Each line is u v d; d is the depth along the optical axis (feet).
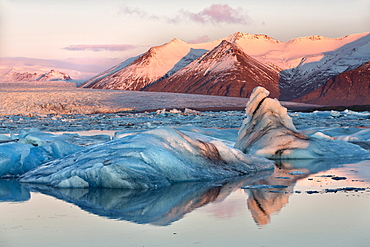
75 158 32.94
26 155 36.29
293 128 47.80
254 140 46.03
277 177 33.04
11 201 25.38
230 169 34.73
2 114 210.18
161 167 30.99
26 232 18.74
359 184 29.45
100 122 134.31
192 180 31.86
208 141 36.24
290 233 18.02
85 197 26.45
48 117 180.24
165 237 17.70
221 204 23.85
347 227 18.84
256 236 17.65
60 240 17.53
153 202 24.77
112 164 29.50
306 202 23.86
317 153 44.14
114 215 21.72
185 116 174.70
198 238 17.49
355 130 64.75
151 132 34.06
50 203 24.77
